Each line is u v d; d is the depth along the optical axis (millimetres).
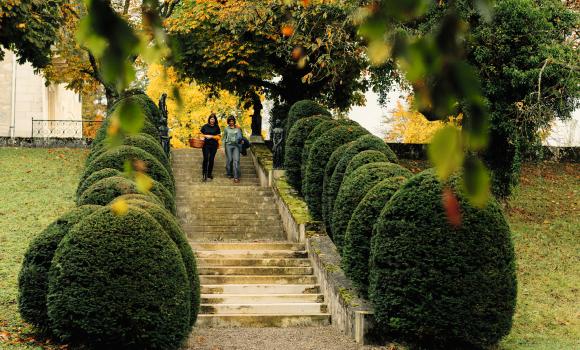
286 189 17672
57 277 8359
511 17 15773
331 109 26359
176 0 24266
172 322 8453
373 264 9609
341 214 11898
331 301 11812
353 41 16766
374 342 9727
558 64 15164
